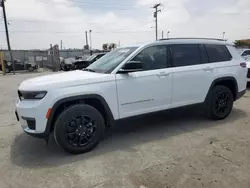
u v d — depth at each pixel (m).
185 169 2.98
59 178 2.88
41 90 3.26
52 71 23.06
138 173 2.93
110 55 4.52
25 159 3.43
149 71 4.04
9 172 3.06
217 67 4.79
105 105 3.67
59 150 3.71
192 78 4.47
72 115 3.41
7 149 3.81
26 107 3.29
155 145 3.78
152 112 4.14
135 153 3.51
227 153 3.41
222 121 4.93
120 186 2.67
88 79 3.54
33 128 3.36
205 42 4.79
